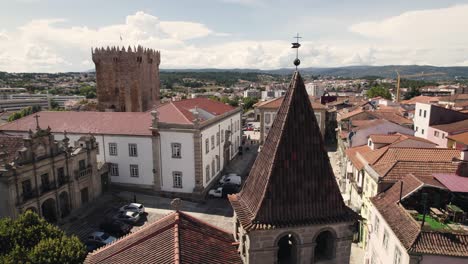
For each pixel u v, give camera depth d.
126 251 15.84
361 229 38.06
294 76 14.41
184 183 52.34
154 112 50.81
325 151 14.18
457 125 61.31
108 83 72.44
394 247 25.80
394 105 108.19
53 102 191.75
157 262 13.87
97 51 71.00
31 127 57.75
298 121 14.02
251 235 13.31
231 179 57.00
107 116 58.22
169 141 51.53
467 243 22.66
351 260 35.31
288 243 16.30
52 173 41.94
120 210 45.69
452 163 32.44
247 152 82.56
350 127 67.00
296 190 13.70
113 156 54.41
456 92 166.38
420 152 36.16
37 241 25.34
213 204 50.25
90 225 42.81
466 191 26.75
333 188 14.11
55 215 42.66
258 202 13.78
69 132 55.12
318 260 14.36
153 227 17.17
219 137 62.09
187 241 15.06
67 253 23.34
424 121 68.12
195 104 63.88
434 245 22.69
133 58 70.88
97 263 16.08
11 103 178.25
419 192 28.09
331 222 13.63
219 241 16.41
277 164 13.66
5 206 36.75
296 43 14.31
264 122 85.44
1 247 24.50
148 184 53.88
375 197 31.69
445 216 25.89
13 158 39.78
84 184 48.09
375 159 36.41
